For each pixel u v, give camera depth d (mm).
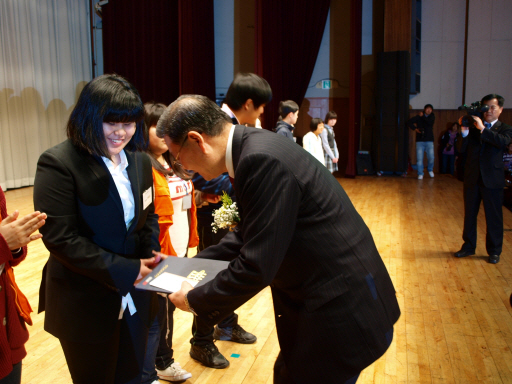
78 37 9430
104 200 1317
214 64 10562
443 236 4727
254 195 1118
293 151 1202
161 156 1925
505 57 9609
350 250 1213
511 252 4152
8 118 7750
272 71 9250
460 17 9742
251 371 2189
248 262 1099
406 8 9070
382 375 2158
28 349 2381
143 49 10148
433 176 9258
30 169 8297
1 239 1147
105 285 1345
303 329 1226
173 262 1428
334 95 10250
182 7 9391
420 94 10125
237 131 1223
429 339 2520
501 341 2488
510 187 6008
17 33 7785
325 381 1216
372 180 9008
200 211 2299
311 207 1175
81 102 1260
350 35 9367
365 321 1199
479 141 3816
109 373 1409
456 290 3244
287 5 9680
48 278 1362
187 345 2449
